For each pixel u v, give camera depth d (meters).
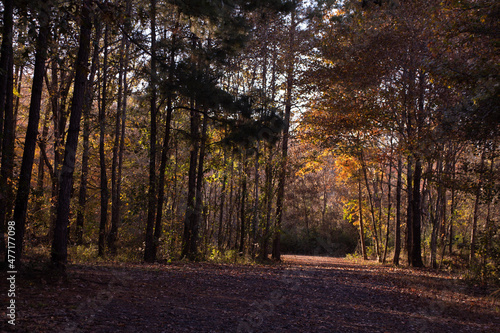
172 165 24.56
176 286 10.66
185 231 20.03
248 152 14.93
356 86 20.39
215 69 14.11
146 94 16.70
